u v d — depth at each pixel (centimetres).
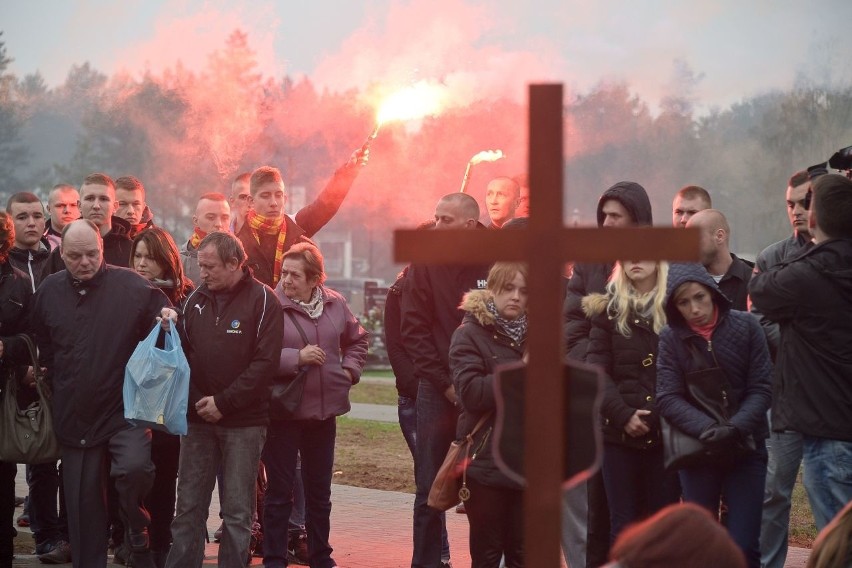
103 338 886
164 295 917
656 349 781
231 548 876
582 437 489
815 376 739
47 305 895
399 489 1418
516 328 760
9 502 959
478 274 886
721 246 911
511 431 573
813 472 748
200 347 883
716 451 726
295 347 952
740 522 738
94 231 891
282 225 1096
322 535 966
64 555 1030
